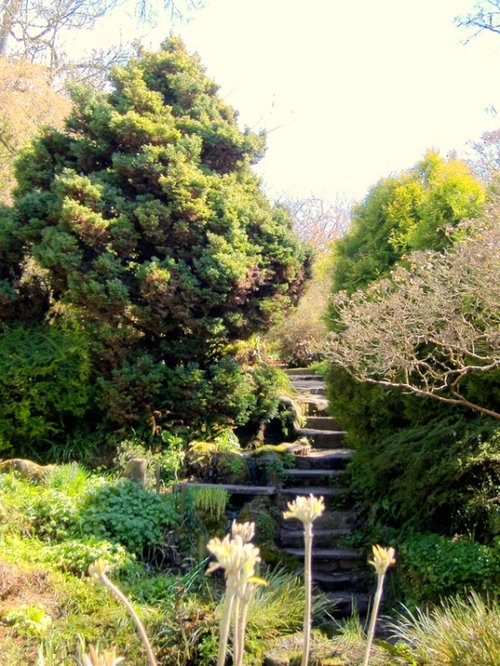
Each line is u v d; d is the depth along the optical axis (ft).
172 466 21.67
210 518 18.57
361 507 20.61
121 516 17.02
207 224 24.94
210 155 27.55
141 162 24.58
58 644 12.28
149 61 28.02
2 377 22.58
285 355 39.78
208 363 25.61
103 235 23.63
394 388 20.17
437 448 17.33
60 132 26.99
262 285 26.05
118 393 23.16
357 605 17.02
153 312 23.77
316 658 12.67
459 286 15.19
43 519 16.75
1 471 19.48
